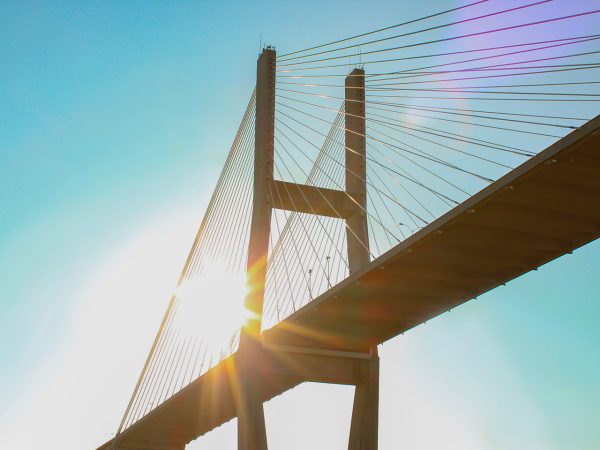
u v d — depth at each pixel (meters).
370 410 36.53
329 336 35.97
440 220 26.67
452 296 31.88
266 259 36.72
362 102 40.31
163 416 49.81
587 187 24.48
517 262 29.27
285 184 37.91
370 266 29.83
